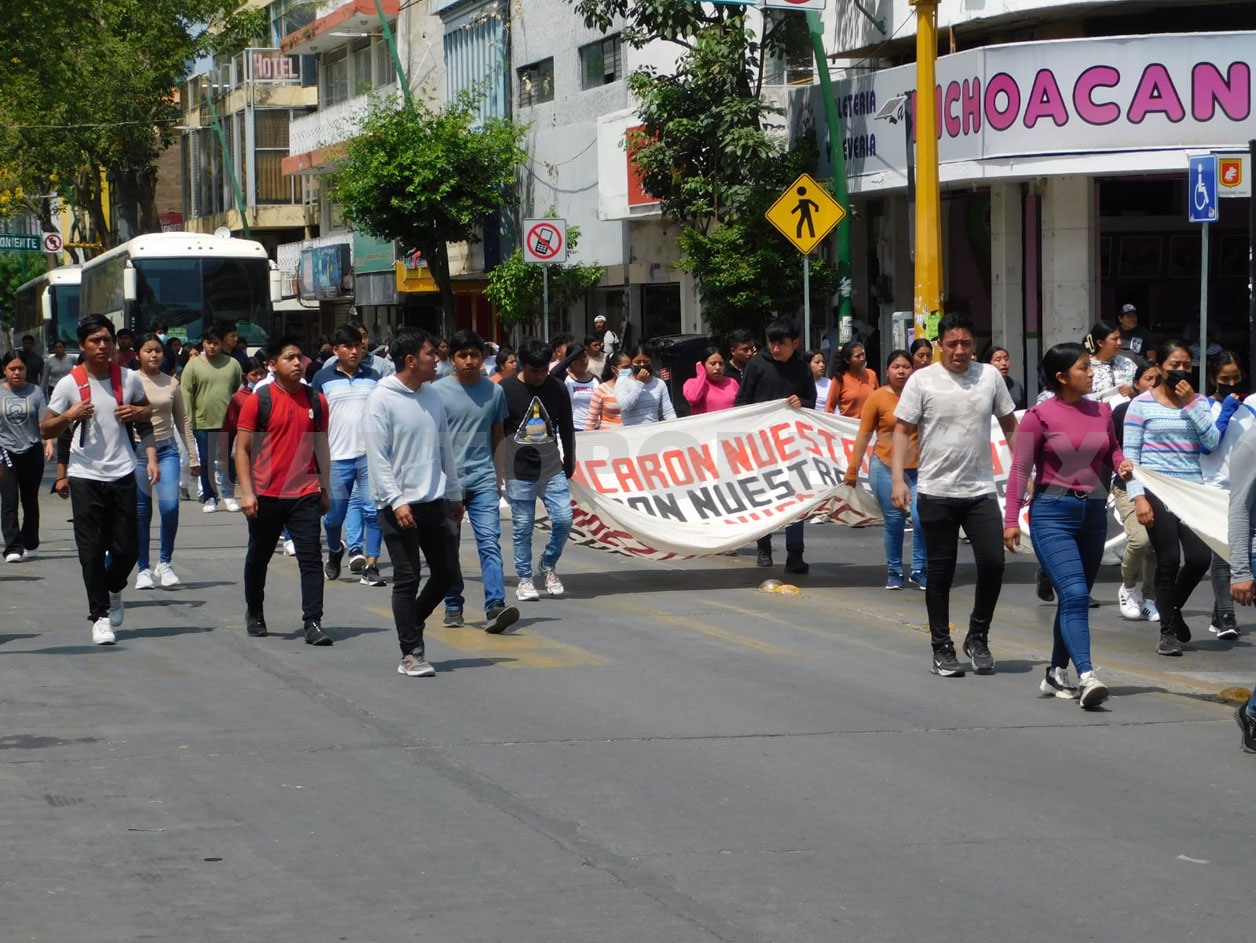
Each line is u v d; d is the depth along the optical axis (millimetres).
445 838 11312
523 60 67375
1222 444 18953
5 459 27328
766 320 44094
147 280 58750
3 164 94125
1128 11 38031
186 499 39156
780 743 14078
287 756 13617
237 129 105375
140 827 11578
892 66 44594
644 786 12672
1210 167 27062
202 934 9406
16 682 16797
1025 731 14641
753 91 46469
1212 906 10000
